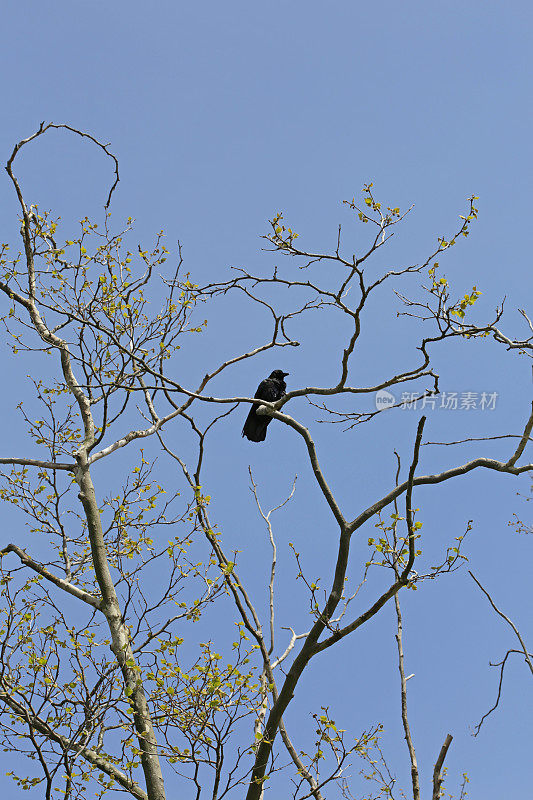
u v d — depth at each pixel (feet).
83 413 46.57
